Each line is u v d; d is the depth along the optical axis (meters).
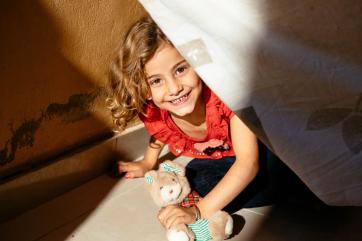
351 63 0.65
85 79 1.26
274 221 1.07
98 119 1.34
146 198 1.22
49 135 1.20
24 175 1.14
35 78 1.12
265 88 0.69
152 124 1.21
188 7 0.67
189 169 1.22
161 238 1.04
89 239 1.04
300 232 1.01
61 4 1.13
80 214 1.15
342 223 1.03
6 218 1.12
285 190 1.12
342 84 0.67
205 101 1.09
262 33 0.66
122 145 1.42
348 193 0.72
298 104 0.69
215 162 1.22
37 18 1.08
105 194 1.24
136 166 1.34
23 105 1.11
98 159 1.34
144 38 0.98
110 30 1.29
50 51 1.13
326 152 0.70
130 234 1.05
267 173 1.13
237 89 0.69
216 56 0.68
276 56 0.67
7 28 1.02
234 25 0.67
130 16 1.35
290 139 0.71
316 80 0.67
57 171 1.22
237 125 1.02
